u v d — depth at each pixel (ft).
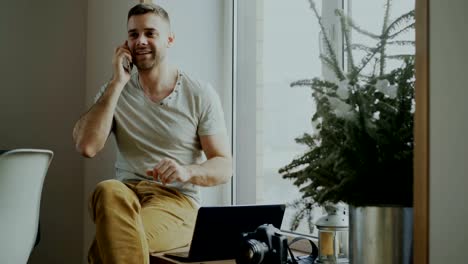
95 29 11.12
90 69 11.29
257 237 6.04
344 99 5.06
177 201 7.91
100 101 8.31
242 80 9.61
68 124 11.40
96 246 7.14
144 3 8.99
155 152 8.36
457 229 4.20
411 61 4.97
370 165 4.93
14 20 11.10
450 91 4.27
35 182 7.72
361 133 4.94
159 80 8.46
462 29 4.20
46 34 11.29
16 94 11.09
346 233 6.18
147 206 7.70
